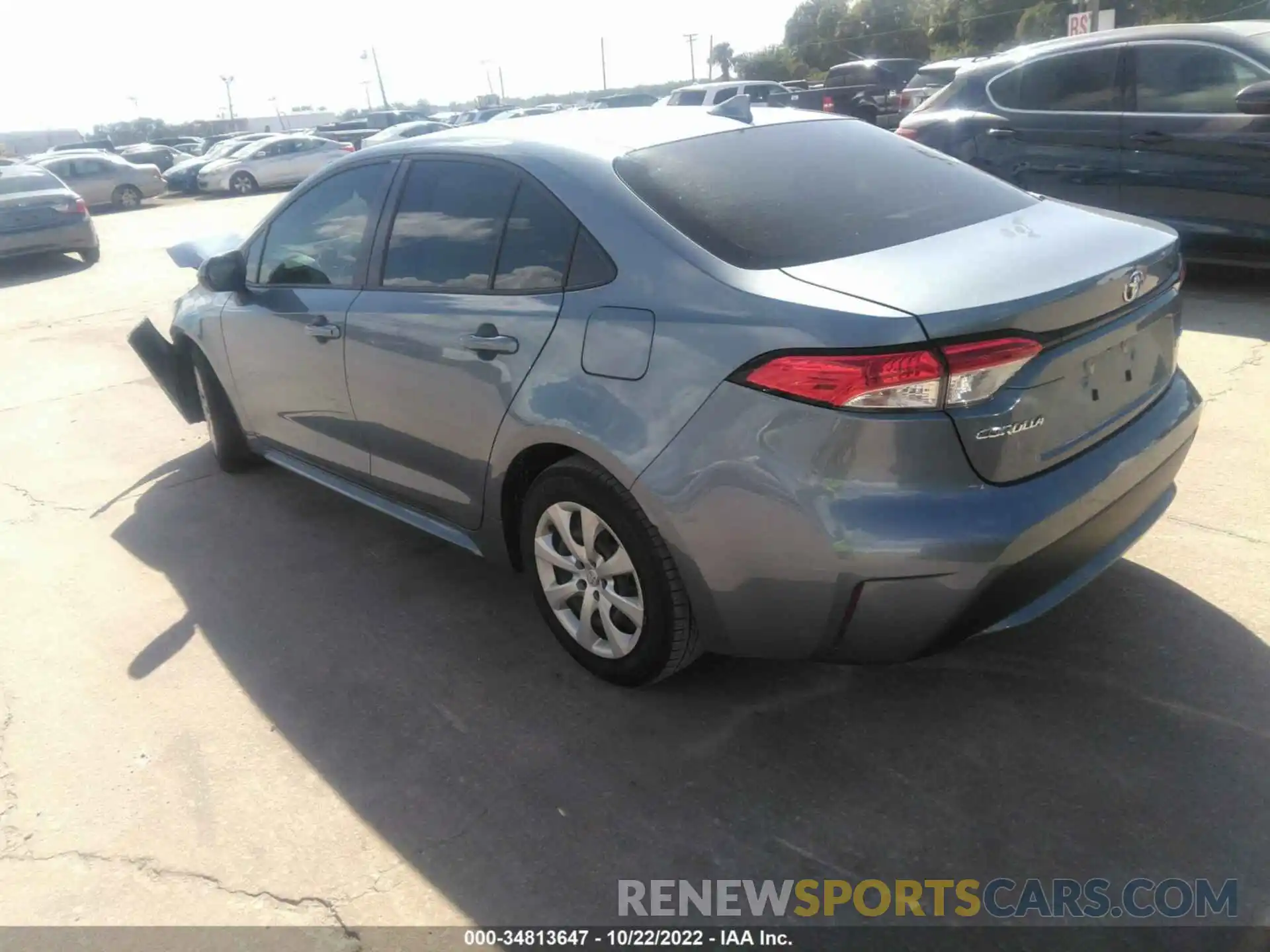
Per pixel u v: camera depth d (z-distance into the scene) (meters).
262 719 3.11
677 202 2.82
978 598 2.39
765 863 2.39
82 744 3.05
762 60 69.00
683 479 2.55
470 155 3.33
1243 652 2.97
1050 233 2.80
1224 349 5.63
